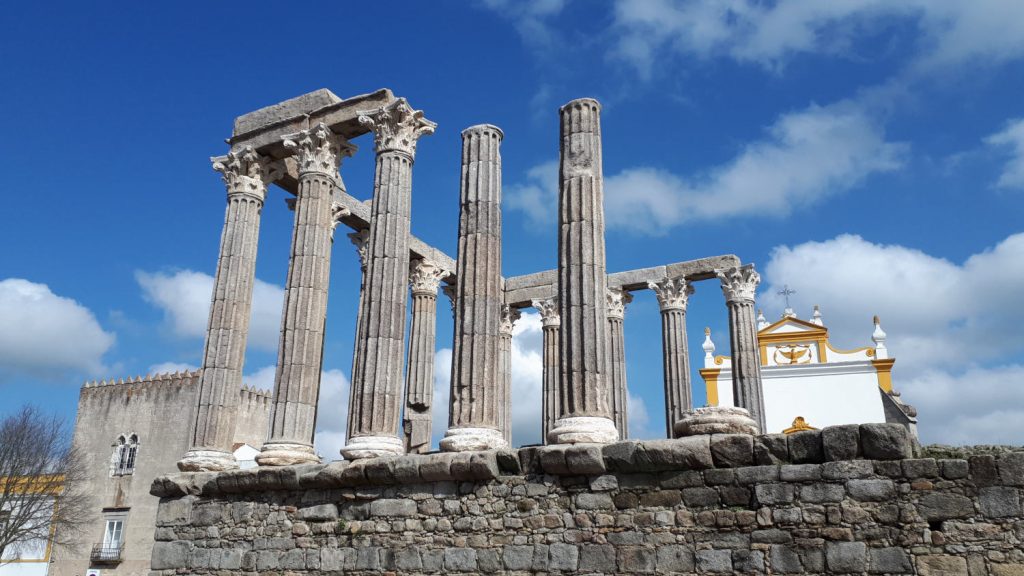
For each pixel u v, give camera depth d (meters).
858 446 12.98
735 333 28.42
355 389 18.91
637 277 31.22
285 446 19.19
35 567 46.81
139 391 48.97
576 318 16.98
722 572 13.36
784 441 13.53
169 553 19.30
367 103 21.61
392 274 19.53
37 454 48.28
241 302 22.14
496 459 15.75
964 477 12.27
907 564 12.22
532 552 14.94
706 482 13.94
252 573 17.92
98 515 46.75
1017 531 11.76
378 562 16.42
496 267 18.86
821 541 12.81
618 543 14.27
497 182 19.53
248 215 22.98
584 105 18.64
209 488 19.22
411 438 27.48
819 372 41.50
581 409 16.28
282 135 22.89
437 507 16.19
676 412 28.64
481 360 17.89
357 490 17.23
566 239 17.72
